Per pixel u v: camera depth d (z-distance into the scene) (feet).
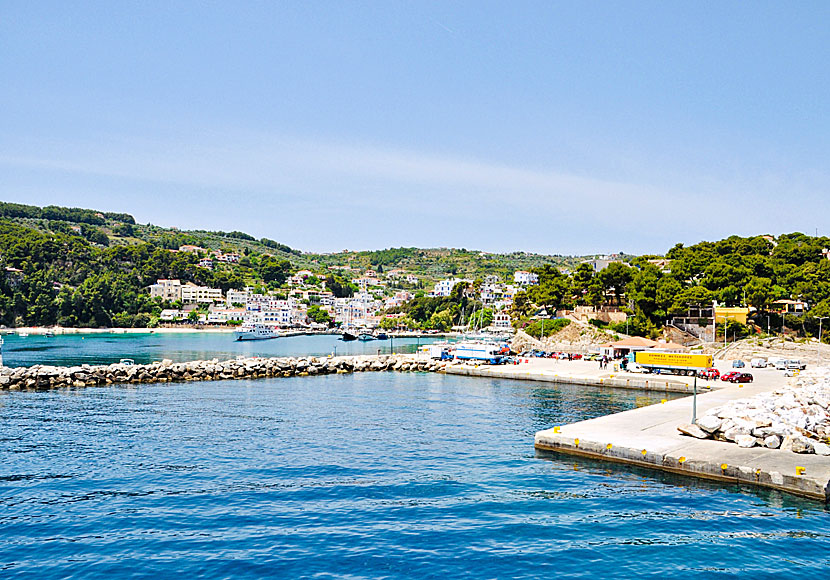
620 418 169.37
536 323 530.68
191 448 150.41
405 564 84.48
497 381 311.68
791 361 337.52
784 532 95.66
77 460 138.21
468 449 150.82
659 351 367.66
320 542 91.61
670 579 80.28
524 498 112.06
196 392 260.83
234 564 84.23
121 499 110.63
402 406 222.28
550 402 234.79
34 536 93.86
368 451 148.46
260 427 178.50
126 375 297.12
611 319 507.30
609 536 94.27
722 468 121.70
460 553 88.02
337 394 256.73
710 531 96.07
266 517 101.86
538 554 87.76
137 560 85.46
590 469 131.34
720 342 431.43
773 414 140.67
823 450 127.13
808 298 475.31
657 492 115.14
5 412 204.03
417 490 116.67
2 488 116.78
